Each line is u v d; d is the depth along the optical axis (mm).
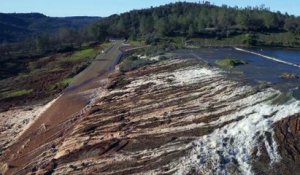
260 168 32000
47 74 95812
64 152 42188
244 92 45375
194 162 34219
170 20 140625
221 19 141875
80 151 40938
